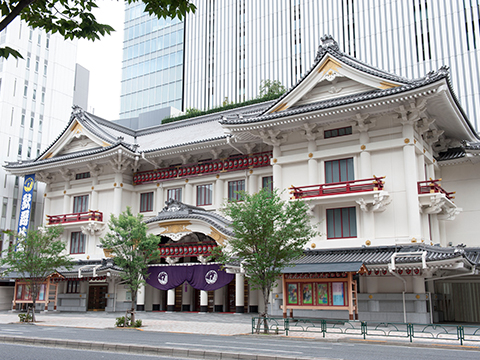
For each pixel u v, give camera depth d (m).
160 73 80.69
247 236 23.16
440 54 52.53
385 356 14.05
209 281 34.91
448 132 33.47
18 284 42.56
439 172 34.50
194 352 14.16
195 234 39.25
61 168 44.41
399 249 27.11
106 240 28.28
